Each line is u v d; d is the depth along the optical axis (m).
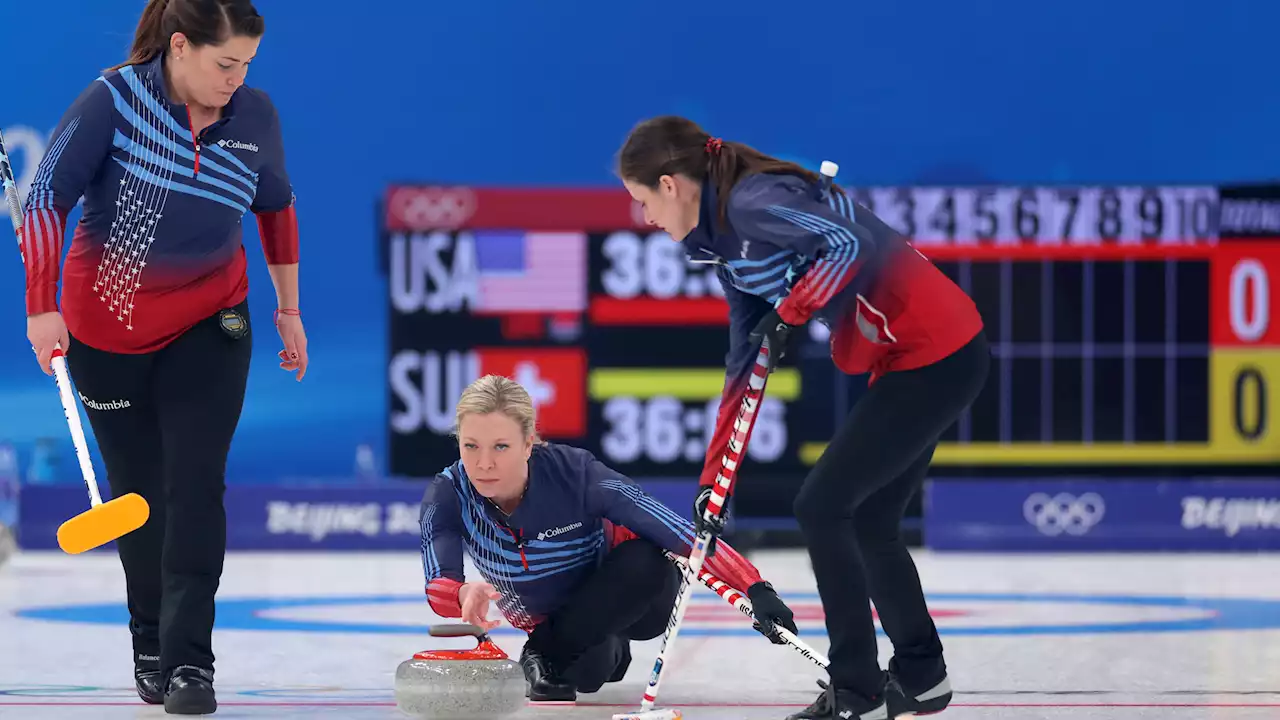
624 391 33.59
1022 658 17.94
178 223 13.61
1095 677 16.38
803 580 28.34
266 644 19.38
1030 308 33.53
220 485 14.06
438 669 12.43
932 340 12.37
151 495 14.52
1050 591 26.31
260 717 13.71
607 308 33.59
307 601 24.70
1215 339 33.59
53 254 13.28
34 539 33.28
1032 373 33.75
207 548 13.91
